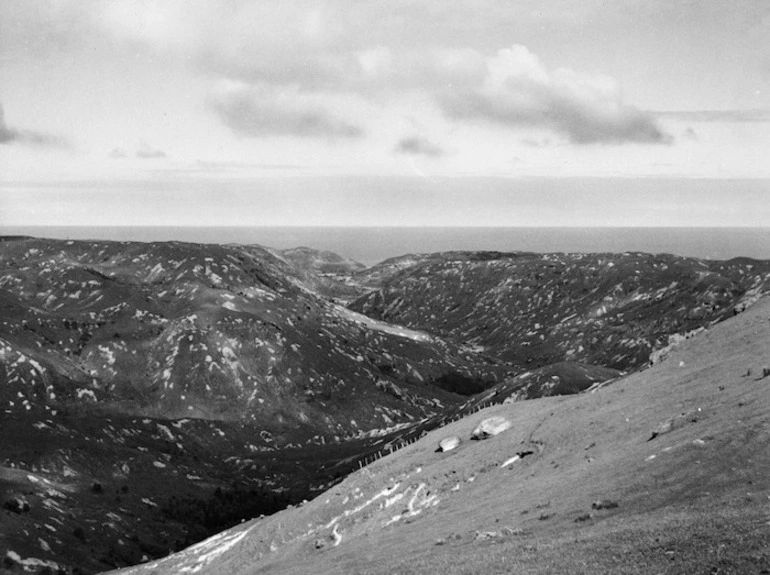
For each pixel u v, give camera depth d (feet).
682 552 115.65
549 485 202.49
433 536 200.34
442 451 306.96
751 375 208.95
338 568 198.49
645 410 228.22
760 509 126.31
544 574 124.16
